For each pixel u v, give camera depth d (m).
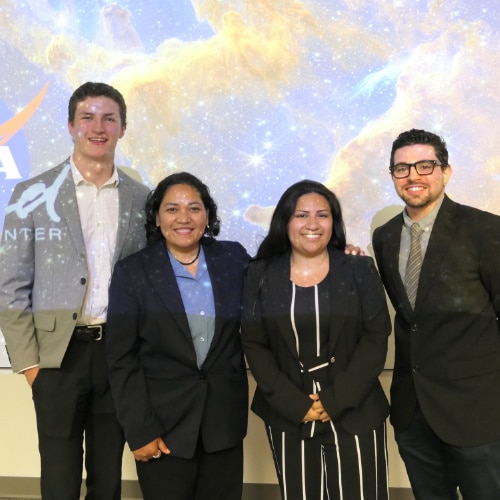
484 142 2.00
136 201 1.71
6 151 2.11
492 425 1.42
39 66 2.09
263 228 2.06
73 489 1.62
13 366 1.59
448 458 1.52
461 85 2.00
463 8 1.99
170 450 1.49
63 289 1.58
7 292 1.58
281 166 2.05
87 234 1.63
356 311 1.51
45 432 1.60
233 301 1.58
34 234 1.61
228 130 2.06
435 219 1.50
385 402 1.55
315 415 1.46
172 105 2.07
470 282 1.44
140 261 1.57
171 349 1.51
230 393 1.55
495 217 1.46
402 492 2.14
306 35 2.03
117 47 2.07
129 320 1.51
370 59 2.02
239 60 2.05
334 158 2.04
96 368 1.61
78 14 2.07
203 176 2.07
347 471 1.46
